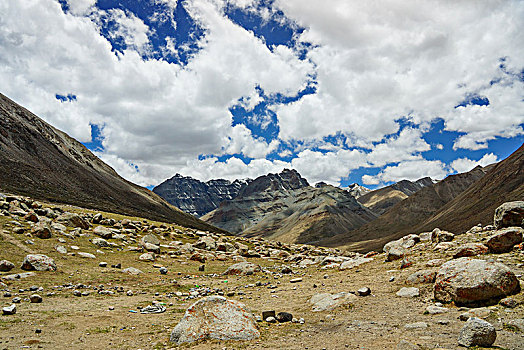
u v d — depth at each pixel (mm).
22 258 31250
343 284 26297
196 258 48375
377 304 18969
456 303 16344
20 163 174750
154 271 37281
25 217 45281
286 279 33750
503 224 27953
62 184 184625
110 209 166875
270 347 13141
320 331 15109
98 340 14820
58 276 28734
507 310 14344
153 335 15633
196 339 14148
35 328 16109
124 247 47812
